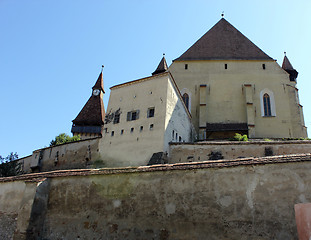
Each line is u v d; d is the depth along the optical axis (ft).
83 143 108.58
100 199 50.47
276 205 37.70
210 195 41.78
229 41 177.78
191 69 163.73
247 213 38.78
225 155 83.71
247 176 40.75
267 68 159.63
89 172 54.19
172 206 43.62
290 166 39.04
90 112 224.53
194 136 131.75
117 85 107.24
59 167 113.39
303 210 35.40
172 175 45.70
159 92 94.84
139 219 45.32
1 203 61.21
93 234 48.11
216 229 39.60
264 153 81.66
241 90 156.35
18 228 52.54
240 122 149.59
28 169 126.93
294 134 144.15
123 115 99.96
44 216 54.65
